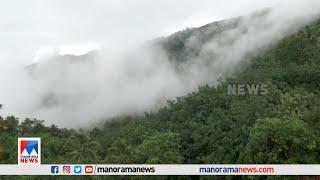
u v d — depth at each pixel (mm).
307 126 58250
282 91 88312
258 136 55031
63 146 86375
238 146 67438
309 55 113062
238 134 72375
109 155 77500
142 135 96438
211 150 76625
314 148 54625
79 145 88625
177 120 101750
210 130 81000
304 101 75812
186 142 83250
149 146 68188
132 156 68000
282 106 74875
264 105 79250
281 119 61281
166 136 74250
